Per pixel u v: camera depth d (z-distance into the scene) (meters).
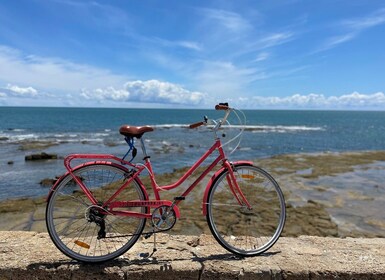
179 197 3.33
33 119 71.00
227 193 3.58
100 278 3.07
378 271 3.08
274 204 3.75
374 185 12.12
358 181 12.78
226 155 3.53
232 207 3.88
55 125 53.28
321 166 16.12
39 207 9.36
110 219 3.41
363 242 3.76
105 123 61.47
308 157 19.20
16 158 18.53
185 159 19.03
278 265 3.16
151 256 3.32
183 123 69.75
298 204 9.66
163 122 73.81
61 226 3.27
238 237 3.74
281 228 3.55
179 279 3.09
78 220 3.29
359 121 94.19
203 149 23.47
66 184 3.16
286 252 3.46
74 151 21.61
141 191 3.26
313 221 8.33
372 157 19.45
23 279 3.08
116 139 29.89
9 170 15.27
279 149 26.27
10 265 3.09
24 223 8.17
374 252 3.46
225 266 3.12
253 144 29.30
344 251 3.49
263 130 47.28
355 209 9.29
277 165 16.31
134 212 3.22
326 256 3.36
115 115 105.31
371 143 33.19
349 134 44.16
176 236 3.87
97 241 3.36
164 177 12.27
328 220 8.41
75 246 3.29
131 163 3.28
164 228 3.29
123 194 3.25
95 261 3.15
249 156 22.11
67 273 3.07
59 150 22.08
